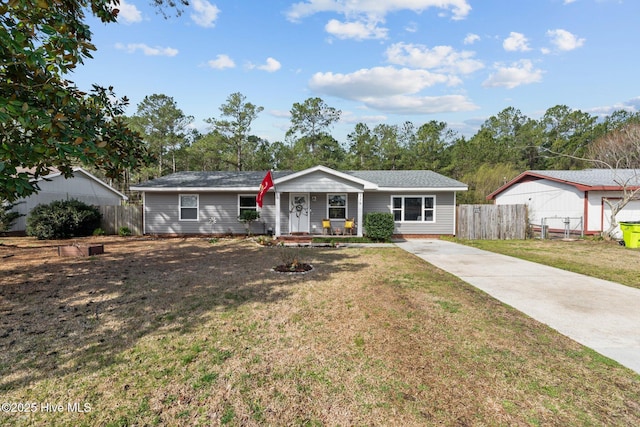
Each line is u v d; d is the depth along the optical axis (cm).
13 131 425
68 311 493
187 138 3675
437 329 432
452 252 1117
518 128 4691
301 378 313
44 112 391
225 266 838
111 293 588
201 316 477
